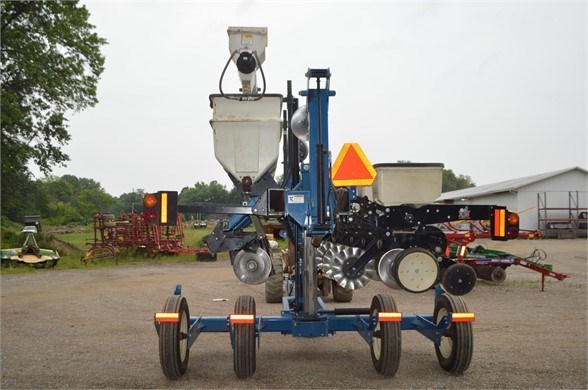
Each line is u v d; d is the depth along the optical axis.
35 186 43.25
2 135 26.97
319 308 6.16
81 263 20.03
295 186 5.94
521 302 9.91
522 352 6.07
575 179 39.72
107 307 9.76
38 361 5.84
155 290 12.32
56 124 29.00
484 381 5.03
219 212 5.25
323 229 5.23
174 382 5.06
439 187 5.22
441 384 4.95
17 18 27.09
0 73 25.83
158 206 5.01
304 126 5.52
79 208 119.12
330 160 5.35
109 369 5.52
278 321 5.36
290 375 5.26
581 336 6.91
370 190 5.50
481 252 12.72
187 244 27.33
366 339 5.36
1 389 4.89
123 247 22.73
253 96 5.54
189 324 5.48
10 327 7.80
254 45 6.40
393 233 5.08
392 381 5.05
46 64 27.86
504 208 5.16
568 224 37.69
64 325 7.95
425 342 6.71
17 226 41.62
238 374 5.04
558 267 17.39
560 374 5.23
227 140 5.54
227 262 21.66
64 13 27.88
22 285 13.38
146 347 6.50
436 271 4.82
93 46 30.19
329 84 5.39
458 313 5.07
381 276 4.98
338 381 5.06
